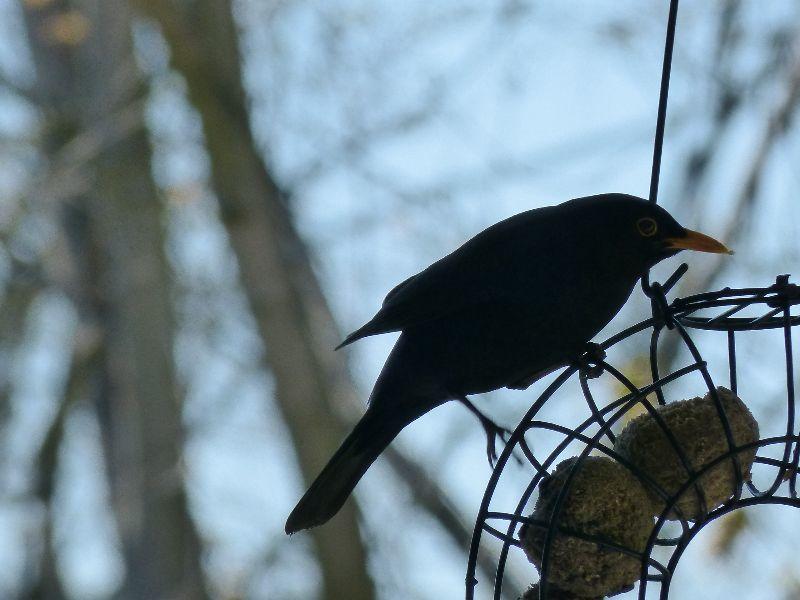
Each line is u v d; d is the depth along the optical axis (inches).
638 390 282.2
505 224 329.1
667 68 309.3
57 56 611.5
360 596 536.7
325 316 563.5
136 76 583.2
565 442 279.0
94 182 596.4
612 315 326.6
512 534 282.5
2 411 698.2
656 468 287.0
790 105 532.4
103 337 644.1
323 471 337.1
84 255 653.3
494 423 329.1
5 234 646.5
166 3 522.6
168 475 562.6
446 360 326.3
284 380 550.9
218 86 530.3
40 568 713.0
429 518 548.4
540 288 319.0
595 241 319.6
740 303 285.4
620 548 275.1
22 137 604.4
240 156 539.8
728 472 285.7
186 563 561.0
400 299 326.0
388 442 338.6
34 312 695.1
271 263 551.8
